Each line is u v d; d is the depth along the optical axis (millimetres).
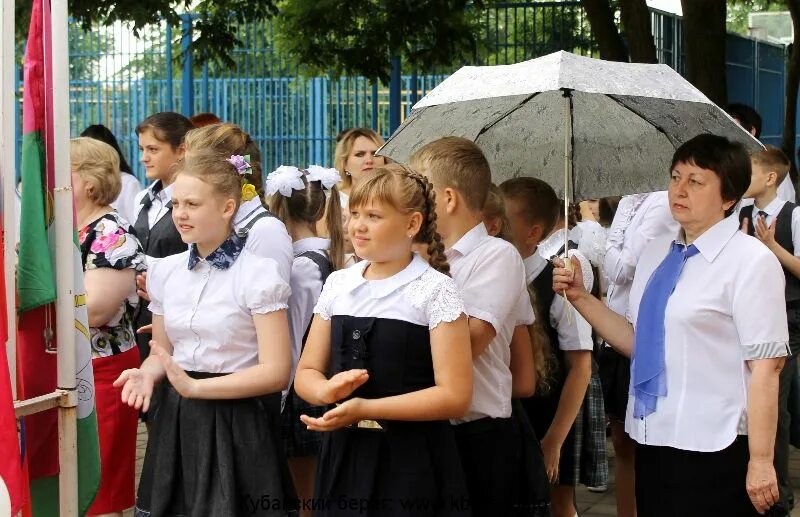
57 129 3102
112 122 12109
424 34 11641
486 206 3656
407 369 3021
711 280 3295
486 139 4430
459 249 3381
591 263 4910
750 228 5867
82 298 3283
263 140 12375
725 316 3275
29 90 3146
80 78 12133
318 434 4371
